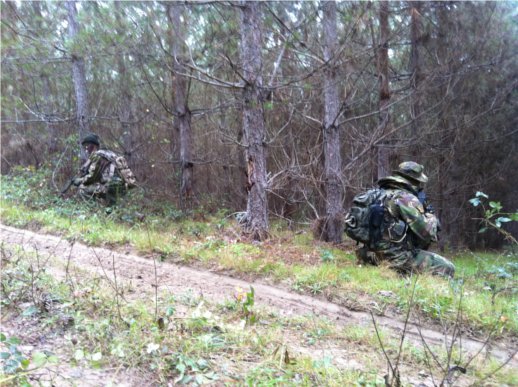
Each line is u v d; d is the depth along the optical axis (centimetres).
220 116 1219
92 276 445
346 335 374
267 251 688
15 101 1081
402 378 291
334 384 262
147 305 371
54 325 305
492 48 1109
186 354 276
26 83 1105
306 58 853
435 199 1317
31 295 345
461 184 1350
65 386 233
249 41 727
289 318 409
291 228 1030
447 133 1166
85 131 1041
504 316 410
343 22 752
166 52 730
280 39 778
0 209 779
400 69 1195
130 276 488
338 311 452
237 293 465
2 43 845
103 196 834
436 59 1062
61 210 775
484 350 370
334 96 873
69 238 629
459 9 1055
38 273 387
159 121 1227
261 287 510
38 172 1047
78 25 937
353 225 627
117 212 805
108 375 250
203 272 546
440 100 1087
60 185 1049
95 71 1127
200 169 1300
